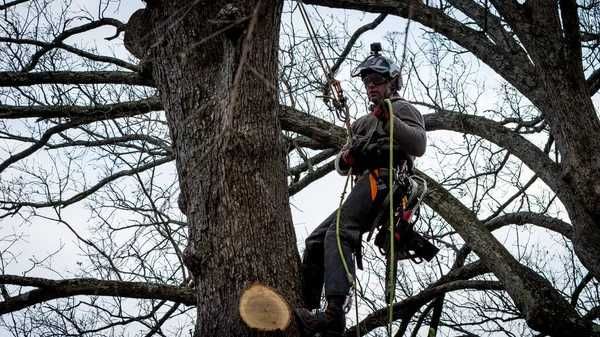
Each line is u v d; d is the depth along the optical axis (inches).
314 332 237.5
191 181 253.3
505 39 375.2
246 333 232.4
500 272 291.7
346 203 256.1
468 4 392.2
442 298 331.6
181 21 268.2
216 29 264.8
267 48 253.8
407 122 259.0
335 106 258.4
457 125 384.8
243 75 250.4
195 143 254.8
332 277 244.1
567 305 283.1
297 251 253.1
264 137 252.5
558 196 335.6
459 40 380.2
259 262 241.6
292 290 244.4
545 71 325.4
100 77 342.6
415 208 263.4
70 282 278.1
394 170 260.1
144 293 281.4
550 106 343.6
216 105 254.4
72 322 366.0
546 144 418.0
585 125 320.2
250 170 248.7
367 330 305.0
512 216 380.5
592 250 318.0
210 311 238.8
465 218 306.8
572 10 314.7
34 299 278.4
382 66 267.7
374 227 256.2
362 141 259.9
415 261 271.6
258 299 234.7
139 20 309.1
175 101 264.8
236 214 244.7
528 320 281.0
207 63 263.6
